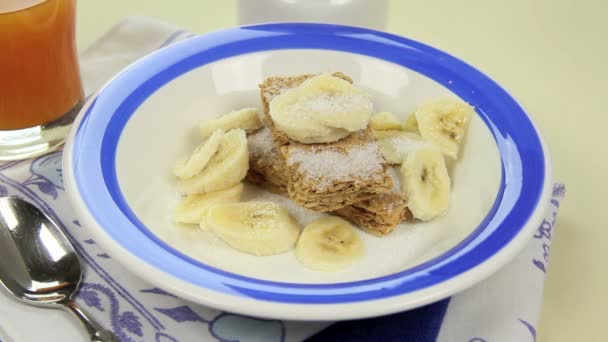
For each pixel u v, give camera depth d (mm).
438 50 495
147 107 457
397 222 442
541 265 426
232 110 493
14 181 457
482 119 458
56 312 390
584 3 702
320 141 449
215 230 425
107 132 430
